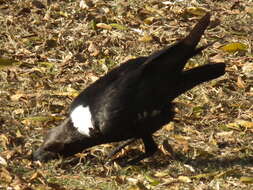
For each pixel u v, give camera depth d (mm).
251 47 14984
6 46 14586
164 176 10641
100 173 10766
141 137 10945
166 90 10672
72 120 10820
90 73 13711
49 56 14406
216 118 12516
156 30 15359
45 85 13242
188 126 12234
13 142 11438
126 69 10797
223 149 11617
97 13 15820
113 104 10508
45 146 10953
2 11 15742
